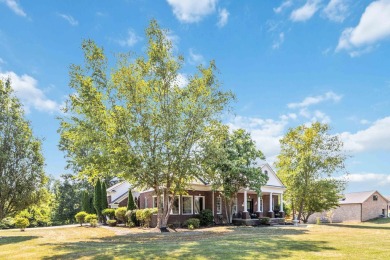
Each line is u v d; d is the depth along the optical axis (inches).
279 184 1477.6
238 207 1365.7
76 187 2073.1
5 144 845.2
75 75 861.8
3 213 848.9
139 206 1406.3
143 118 875.4
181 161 872.3
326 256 430.0
